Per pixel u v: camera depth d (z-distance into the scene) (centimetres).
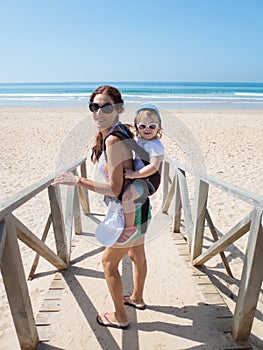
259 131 1320
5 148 966
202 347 211
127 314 242
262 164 789
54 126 1415
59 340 217
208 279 291
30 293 280
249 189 596
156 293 269
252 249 190
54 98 3509
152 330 226
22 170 726
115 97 176
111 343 214
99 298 262
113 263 207
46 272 315
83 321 234
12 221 180
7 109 2233
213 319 238
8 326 246
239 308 208
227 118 1738
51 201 281
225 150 955
